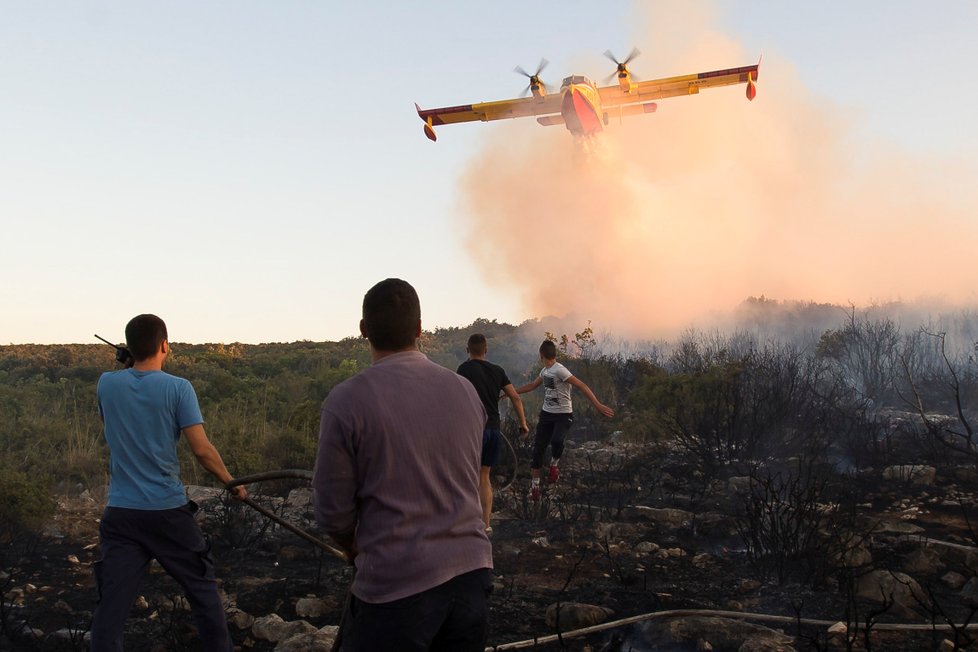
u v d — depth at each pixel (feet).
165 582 18.63
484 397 21.81
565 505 25.13
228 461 31.24
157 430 12.69
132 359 13.51
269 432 36.52
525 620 15.79
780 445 30.45
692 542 20.98
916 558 17.83
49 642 15.03
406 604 8.21
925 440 30.04
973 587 16.24
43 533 23.06
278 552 20.85
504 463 31.58
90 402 46.01
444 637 8.64
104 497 27.71
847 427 32.27
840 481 25.63
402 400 8.68
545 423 27.25
